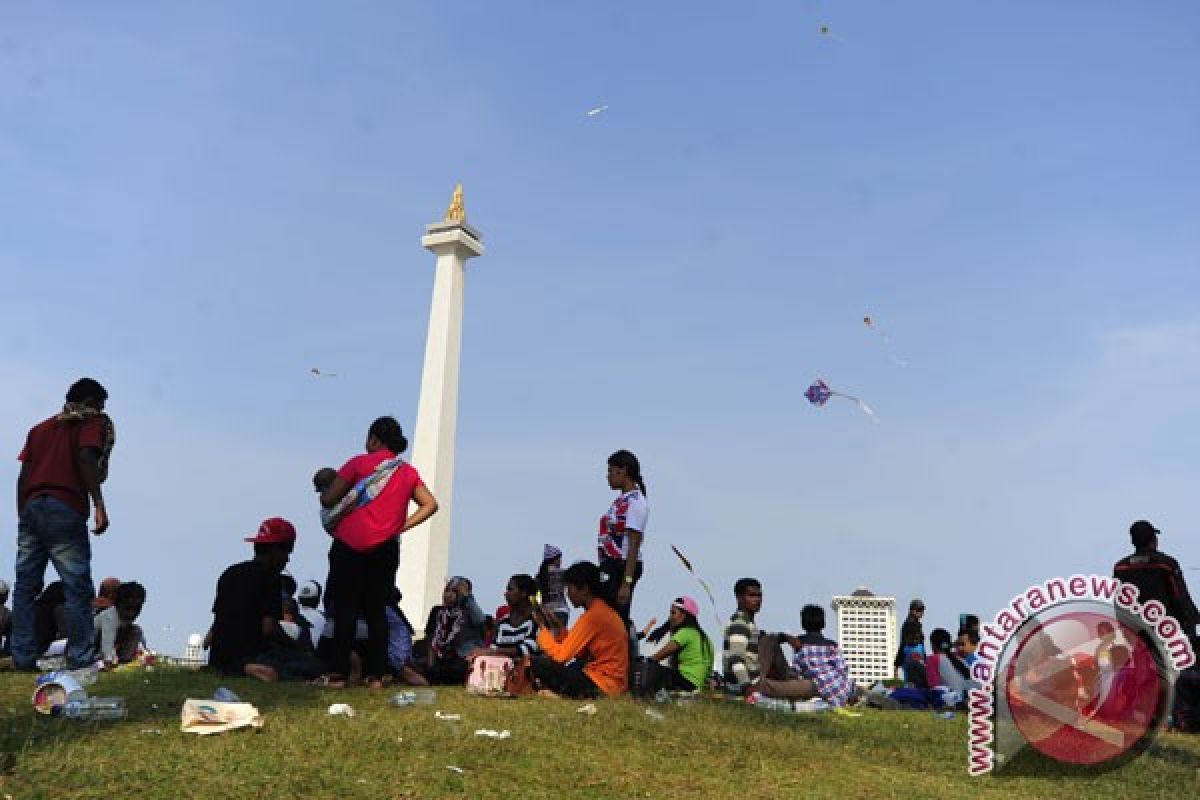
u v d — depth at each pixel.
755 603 10.55
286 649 9.09
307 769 5.14
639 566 9.06
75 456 8.20
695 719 7.42
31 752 5.06
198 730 5.73
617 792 5.29
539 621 9.62
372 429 8.49
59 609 9.87
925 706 11.12
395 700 7.42
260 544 9.09
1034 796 6.10
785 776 5.98
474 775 5.33
